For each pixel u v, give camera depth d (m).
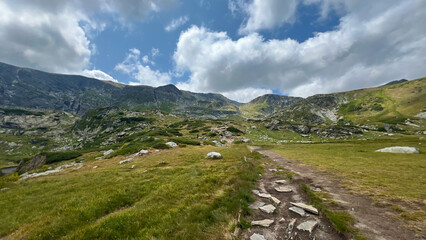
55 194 16.28
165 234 8.37
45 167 82.88
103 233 8.67
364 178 15.97
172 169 24.12
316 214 9.73
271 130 176.12
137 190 15.52
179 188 14.97
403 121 199.38
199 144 73.19
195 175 19.72
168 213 10.40
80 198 13.91
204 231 8.63
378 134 154.62
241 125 190.12
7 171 151.75
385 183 13.99
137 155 41.47
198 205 11.21
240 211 10.37
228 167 23.69
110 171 26.22
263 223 9.16
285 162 29.42
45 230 9.32
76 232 8.88
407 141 62.56
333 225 8.33
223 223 9.24
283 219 9.44
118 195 13.99
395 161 24.81
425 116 198.38
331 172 19.38
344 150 42.69
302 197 12.59
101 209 11.76
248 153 45.09
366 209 9.72
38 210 12.59
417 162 23.41
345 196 11.87
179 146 54.09
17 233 9.55
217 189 14.47
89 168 34.59
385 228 7.78
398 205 9.86
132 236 8.52
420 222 7.96
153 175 21.38
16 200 15.38
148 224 9.38
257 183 17.33
